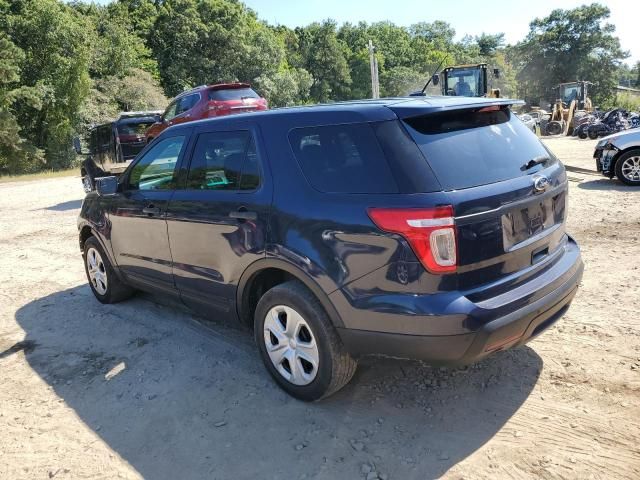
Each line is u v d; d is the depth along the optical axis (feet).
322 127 10.24
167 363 13.08
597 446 9.00
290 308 10.57
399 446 9.40
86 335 15.23
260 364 12.66
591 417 9.78
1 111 103.35
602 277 16.58
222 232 11.69
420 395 10.94
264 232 10.72
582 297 15.19
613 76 284.00
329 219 9.61
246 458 9.36
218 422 10.46
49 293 19.56
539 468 8.60
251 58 205.46
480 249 8.91
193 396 11.49
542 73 290.76
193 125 13.39
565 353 12.10
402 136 9.23
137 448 9.87
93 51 134.92
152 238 14.11
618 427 9.45
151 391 11.83
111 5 186.19
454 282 8.74
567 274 10.47
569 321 13.70
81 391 12.09
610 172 32.35
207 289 12.67
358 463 9.02
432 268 8.61
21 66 112.78
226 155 12.08
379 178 9.18
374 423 10.11
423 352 8.91
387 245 8.87
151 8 198.18
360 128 9.63
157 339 14.56
